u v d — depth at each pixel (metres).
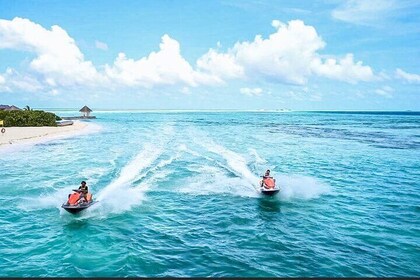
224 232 15.03
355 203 19.73
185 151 39.25
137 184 23.31
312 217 17.17
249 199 20.14
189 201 19.58
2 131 50.62
